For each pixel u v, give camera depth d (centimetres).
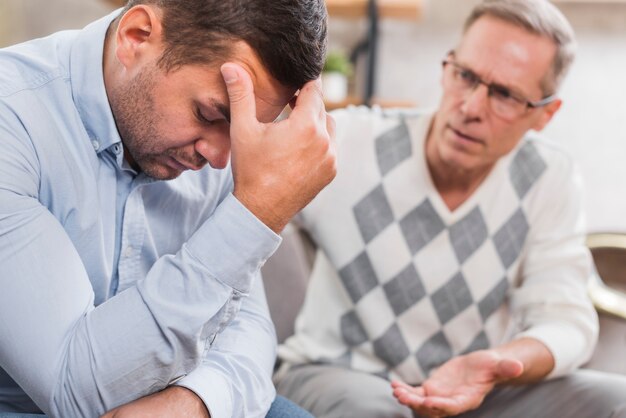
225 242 73
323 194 137
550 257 138
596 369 144
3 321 71
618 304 150
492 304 138
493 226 137
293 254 148
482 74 121
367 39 282
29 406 89
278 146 73
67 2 304
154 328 71
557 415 118
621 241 169
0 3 294
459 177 133
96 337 71
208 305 73
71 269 74
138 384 73
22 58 80
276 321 144
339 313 138
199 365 83
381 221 136
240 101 72
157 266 73
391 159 136
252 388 87
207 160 78
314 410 122
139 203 87
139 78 75
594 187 275
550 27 122
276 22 71
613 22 265
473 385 112
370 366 136
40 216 74
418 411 110
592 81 270
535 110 125
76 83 80
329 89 265
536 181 140
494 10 123
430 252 136
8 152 73
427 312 136
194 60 72
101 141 80
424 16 281
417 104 287
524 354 119
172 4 72
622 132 270
